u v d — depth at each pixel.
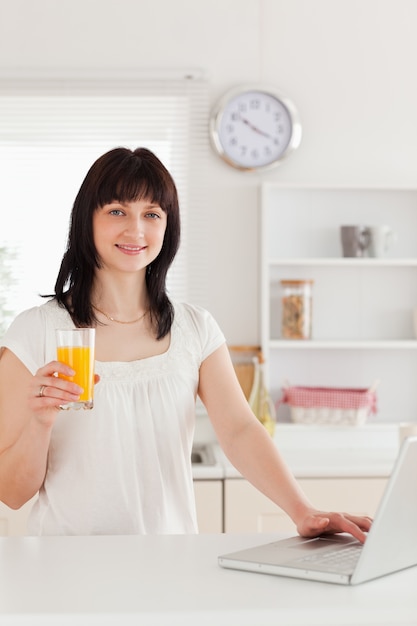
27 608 1.27
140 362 2.02
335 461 3.66
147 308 2.10
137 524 1.95
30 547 1.63
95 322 2.05
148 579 1.42
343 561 1.46
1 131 4.12
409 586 1.38
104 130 4.14
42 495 1.98
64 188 4.15
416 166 4.23
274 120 4.13
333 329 4.21
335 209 4.20
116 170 1.96
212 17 4.15
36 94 4.09
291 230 4.18
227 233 4.16
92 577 1.43
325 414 4.02
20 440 1.81
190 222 4.14
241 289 4.16
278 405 4.21
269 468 1.93
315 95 4.19
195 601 1.30
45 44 4.10
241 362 4.15
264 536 1.74
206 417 4.14
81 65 4.12
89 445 1.94
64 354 1.66
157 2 4.13
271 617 1.26
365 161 4.21
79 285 2.05
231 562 1.48
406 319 4.22
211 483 3.44
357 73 4.21
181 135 4.14
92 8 4.12
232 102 4.12
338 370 4.21
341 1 4.19
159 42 4.14
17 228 4.14
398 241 4.23
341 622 1.26
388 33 4.21
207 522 3.44
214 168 4.16
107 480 1.94
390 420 4.22
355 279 4.21
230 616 1.25
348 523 1.66
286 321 4.10
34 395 1.68
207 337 2.13
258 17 4.17
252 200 4.16
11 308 4.11
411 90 4.22
